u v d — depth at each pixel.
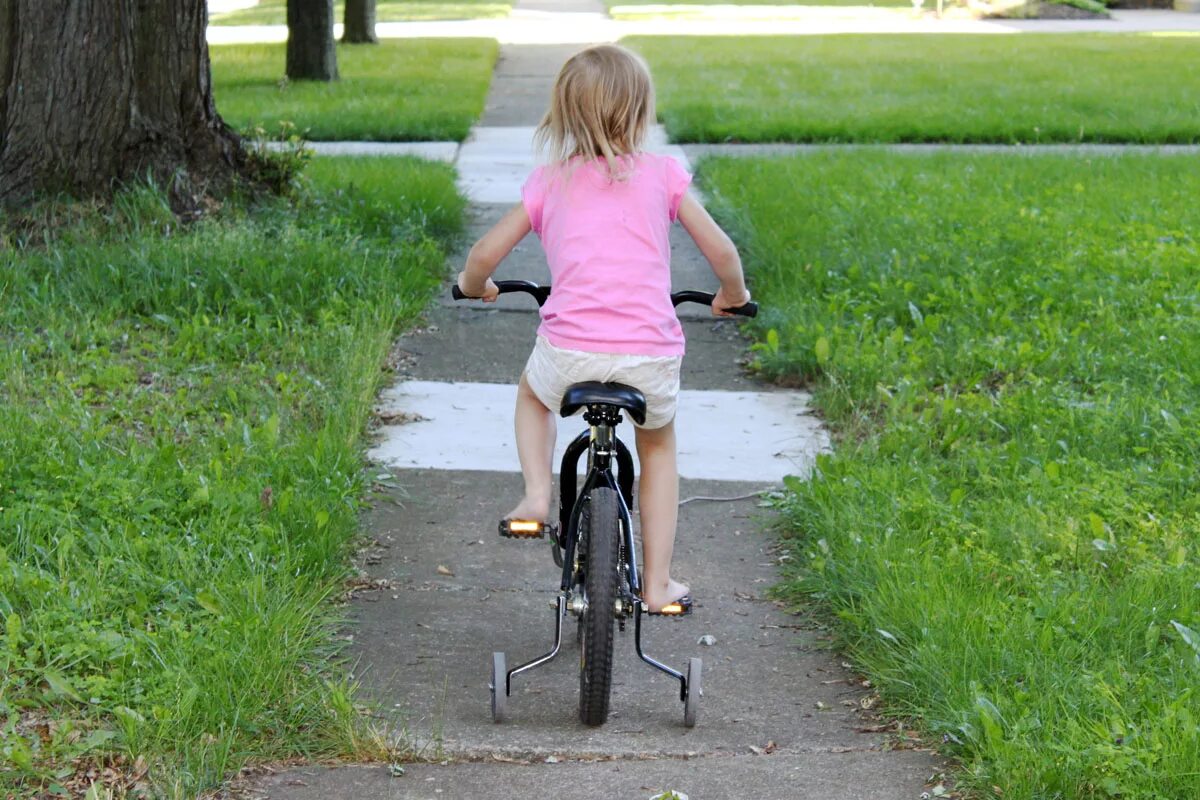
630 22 32.53
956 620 4.27
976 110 16.06
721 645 4.65
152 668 3.96
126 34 8.81
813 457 6.30
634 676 4.43
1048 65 21.72
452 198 10.68
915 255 8.89
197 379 6.63
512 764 3.78
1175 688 3.92
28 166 8.77
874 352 7.18
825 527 5.20
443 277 9.05
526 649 4.59
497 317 8.34
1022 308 8.16
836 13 35.75
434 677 4.35
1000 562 4.80
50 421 5.75
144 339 7.21
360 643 4.55
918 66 21.56
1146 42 26.45
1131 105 16.64
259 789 3.58
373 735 3.81
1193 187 11.55
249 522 4.99
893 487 5.46
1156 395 6.68
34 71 8.72
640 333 3.80
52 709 3.81
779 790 3.63
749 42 26.44
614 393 3.69
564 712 4.16
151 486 5.14
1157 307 7.96
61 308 7.50
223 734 3.69
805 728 4.07
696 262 9.70
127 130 8.89
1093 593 4.52
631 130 3.87
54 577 4.44
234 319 7.44
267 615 4.26
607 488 3.88
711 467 6.21
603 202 3.87
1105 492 5.40
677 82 19.14
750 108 16.08
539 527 3.95
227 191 9.28
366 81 18.97
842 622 4.66
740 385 7.37
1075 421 6.32
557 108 3.89
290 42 18.97
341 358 6.89
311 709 3.94
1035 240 9.38
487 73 20.58
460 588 5.03
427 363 7.53
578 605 3.83
